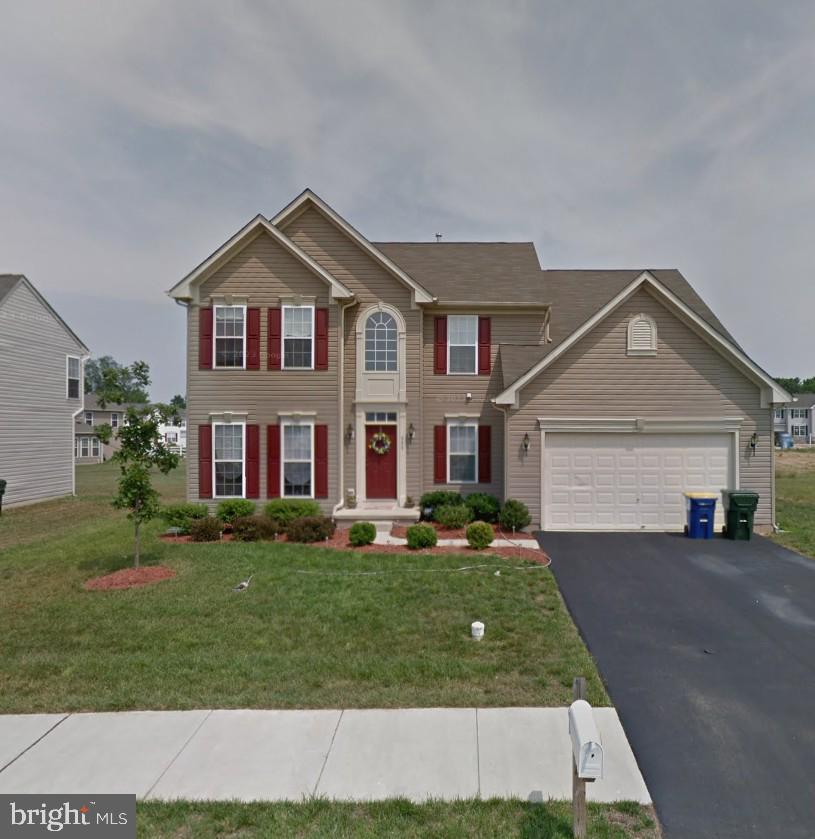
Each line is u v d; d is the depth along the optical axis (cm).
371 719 548
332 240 1641
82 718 555
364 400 1628
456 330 1712
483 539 1231
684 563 1128
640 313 1454
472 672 640
